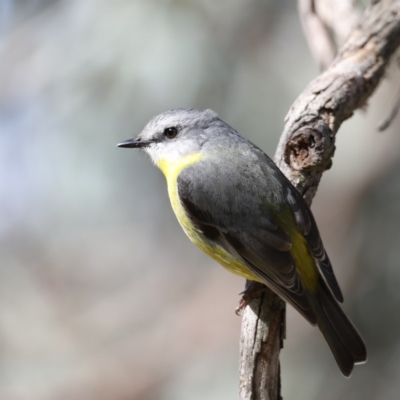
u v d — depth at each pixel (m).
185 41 11.55
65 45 12.10
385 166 12.31
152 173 12.76
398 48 9.91
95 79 11.76
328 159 8.39
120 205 13.06
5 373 13.02
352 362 7.81
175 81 11.52
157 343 13.16
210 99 11.58
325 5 9.63
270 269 7.75
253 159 8.30
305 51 11.88
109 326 13.66
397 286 11.55
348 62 8.98
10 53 12.52
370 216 12.16
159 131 9.02
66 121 12.18
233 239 8.08
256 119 11.63
